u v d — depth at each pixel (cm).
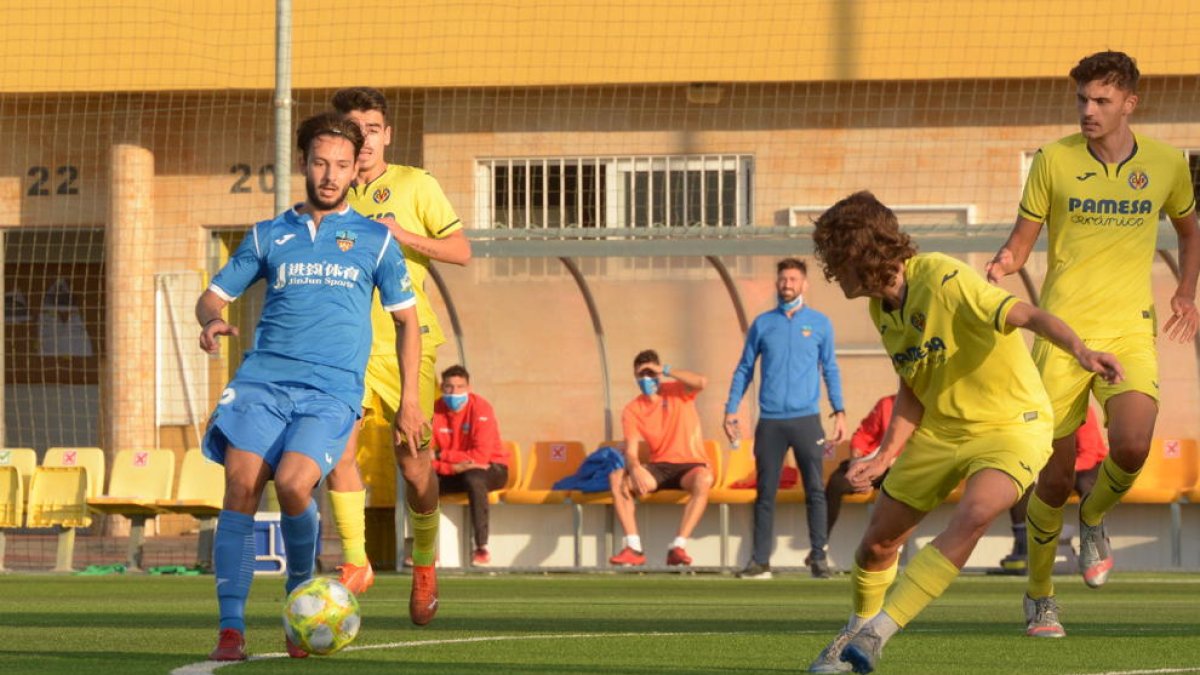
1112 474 1919
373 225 1662
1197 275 1973
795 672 1468
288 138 3853
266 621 2184
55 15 5191
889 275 1411
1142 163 1909
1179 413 4025
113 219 5341
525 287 4200
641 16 5031
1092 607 2581
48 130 5444
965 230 3900
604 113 5153
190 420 5269
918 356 1430
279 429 1578
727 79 5003
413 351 1686
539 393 4225
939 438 1441
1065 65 4912
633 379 4228
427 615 2039
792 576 3781
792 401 3622
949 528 1373
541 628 2055
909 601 1355
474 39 5050
